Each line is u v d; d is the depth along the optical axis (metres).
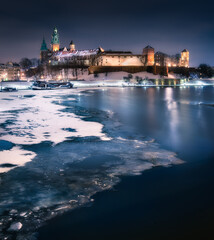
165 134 18.62
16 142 15.84
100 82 129.12
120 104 41.03
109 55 153.25
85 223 7.03
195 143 15.86
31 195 8.56
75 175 10.38
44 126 21.25
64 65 164.25
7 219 7.16
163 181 9.82
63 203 8.06
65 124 22.22
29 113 29.09
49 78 156.62
